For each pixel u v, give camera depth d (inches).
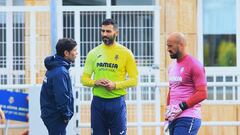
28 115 1181.1
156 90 1327.5
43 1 1550.2
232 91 1451.8
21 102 1181.1
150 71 1537.9
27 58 1544.0
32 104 1170.0
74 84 1200.8
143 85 1235.2
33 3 1550.2
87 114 1337.4
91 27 1546.5
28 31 1544.0
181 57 987.9
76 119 1207.6
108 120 1111.6
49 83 1061.8
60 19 1535.4
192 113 981.2
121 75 1106.1
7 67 1544.0
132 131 1396.4
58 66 1059.3
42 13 1544.0
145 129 1405.0
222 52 1581.0
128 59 1104.2
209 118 1513.3
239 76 1577.3
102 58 1104.2
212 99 1471.5
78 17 1544.0
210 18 1577.3
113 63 1101.7
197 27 1571.1
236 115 1513.3
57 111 1063.0
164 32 1557.6
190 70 976.3
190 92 980.6
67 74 1061.1
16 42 1546.5
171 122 992.9
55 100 1056.8
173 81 988.6
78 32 1544.0
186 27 1565.0
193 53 1573.6
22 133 1198.3
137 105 1237.7
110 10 1547.7
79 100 1242.0
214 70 1576.0
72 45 1066.1
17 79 1544.0
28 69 1541.6
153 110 1382.9
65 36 1542.8
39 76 1541.6
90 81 1107.3
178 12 1561.3
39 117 1171.3
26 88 1189.1
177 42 981.8
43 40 1541.6
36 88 1170.0
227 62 1582.2
